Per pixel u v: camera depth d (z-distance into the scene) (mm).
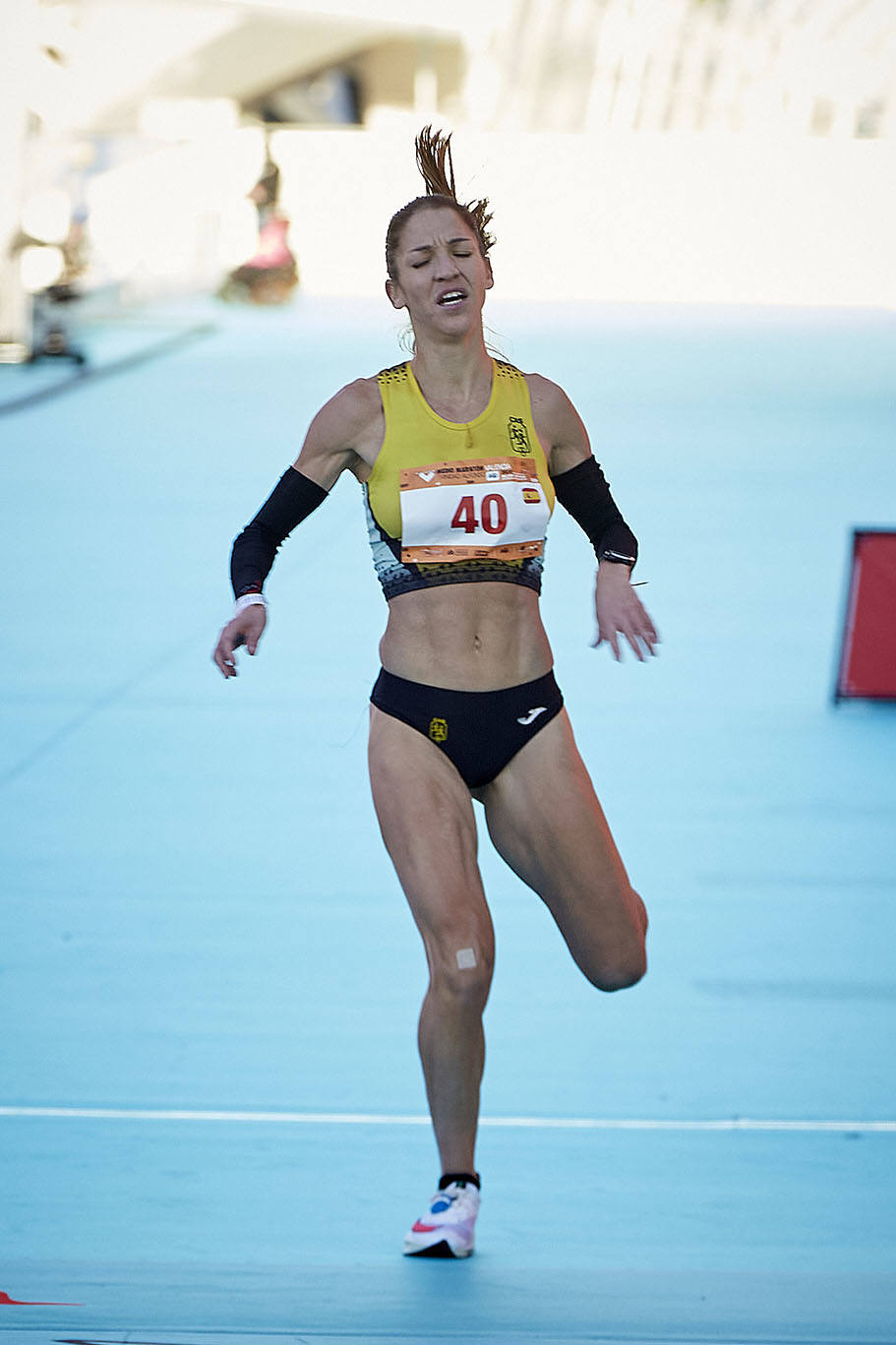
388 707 11258
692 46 98438
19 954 17297
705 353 69750
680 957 17312
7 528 39719
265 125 99688
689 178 92562
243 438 51062
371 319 81688
